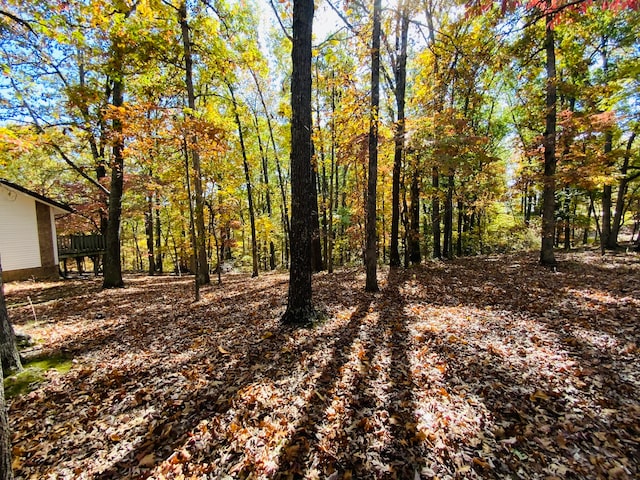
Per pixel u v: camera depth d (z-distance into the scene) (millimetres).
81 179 16984
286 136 14391
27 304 8742
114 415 3252
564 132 10047
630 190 15734
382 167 11852
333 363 4062
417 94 11414
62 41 5141
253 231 14633
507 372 3676
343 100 8883
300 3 5062
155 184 12219
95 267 18312
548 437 2625
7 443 1983
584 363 3781
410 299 7094
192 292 10055
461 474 2303
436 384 3496
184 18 8789
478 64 6043
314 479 2301
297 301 5578
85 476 2490
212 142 7984
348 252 21609
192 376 3922
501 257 13750
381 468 2379
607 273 8641
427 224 17297
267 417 3025
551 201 10406
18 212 14055
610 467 2299
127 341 5352
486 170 12250
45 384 3959
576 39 10469
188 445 2725
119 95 10656
